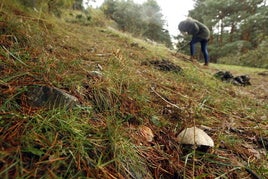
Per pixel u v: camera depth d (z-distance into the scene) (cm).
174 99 244
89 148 114
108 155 117
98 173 104
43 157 99
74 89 162
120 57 312
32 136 104
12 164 89
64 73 177
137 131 155
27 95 135
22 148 100
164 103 220
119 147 120
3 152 93
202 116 217
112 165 113
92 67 219
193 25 842
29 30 248
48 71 164
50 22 396
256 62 1555
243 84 590
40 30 284
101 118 151
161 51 784
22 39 221
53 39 305
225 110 263
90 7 1370
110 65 250
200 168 139
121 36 818
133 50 549
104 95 175
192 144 149
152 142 151
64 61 204
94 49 346
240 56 1759
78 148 108
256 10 2375
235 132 211
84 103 155
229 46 2303
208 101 273
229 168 149
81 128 124
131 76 244
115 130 129
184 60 763
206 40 870
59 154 101
